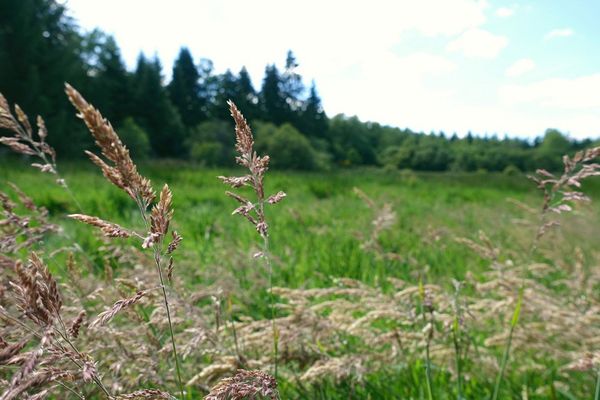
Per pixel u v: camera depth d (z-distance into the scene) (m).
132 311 1.58
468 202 13.73
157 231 0.85
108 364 1.60
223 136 42.41
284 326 1.98
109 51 49.66
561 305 2.64
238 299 3.03
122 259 2.29
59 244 3.19
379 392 2.01
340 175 25.80
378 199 11.33
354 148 88.44
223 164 35.59
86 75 41.22
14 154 17.36
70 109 36.16
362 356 1.96
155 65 55.06
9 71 30.67
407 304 2.12
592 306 2.60
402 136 113.88
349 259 4.45
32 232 1.64
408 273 3.85
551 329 2.35
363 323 2.08
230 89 57.38
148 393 0.97
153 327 1.91
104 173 0.79
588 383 2.20
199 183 13.90
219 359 1.77
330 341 2.21
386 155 98.12
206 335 1.67
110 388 1.47
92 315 1.78
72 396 1.34
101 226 0.82
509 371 2.30
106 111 42.69
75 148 30.69
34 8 33.47
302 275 3.84
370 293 2.31
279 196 1.09
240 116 1.05
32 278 0.83
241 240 5.25
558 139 78.44
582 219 6.55
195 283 3.14
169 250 0.91
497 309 2.49
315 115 65.62
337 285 3.57
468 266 4.32
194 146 39.03
